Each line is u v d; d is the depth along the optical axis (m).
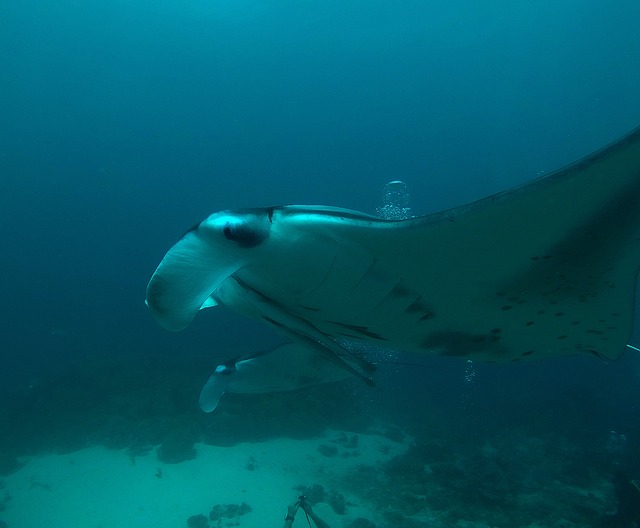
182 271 1.36
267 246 1.41
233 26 31.94
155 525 5.30
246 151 55.06
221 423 7.77
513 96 43.41
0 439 7.98
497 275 1.60
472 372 14.83
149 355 12.89
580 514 5.94
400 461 7.20
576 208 1.37
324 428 8.59
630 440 9.02
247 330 19.30
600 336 2.10
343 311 1.64
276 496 5.93
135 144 51.16
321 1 27.91
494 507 6.00
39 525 5.44
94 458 7.06
